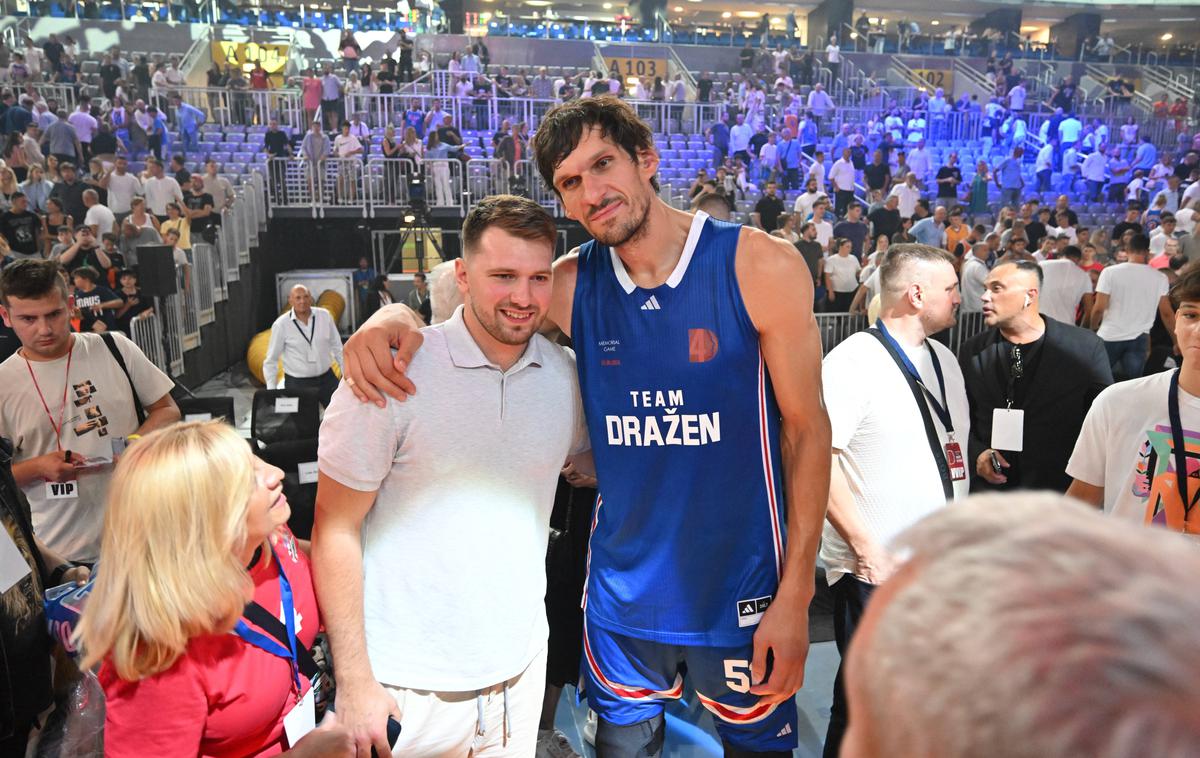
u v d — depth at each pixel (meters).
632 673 1.63
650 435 1.53
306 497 3.04
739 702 1.59
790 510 1.55
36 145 11.58
